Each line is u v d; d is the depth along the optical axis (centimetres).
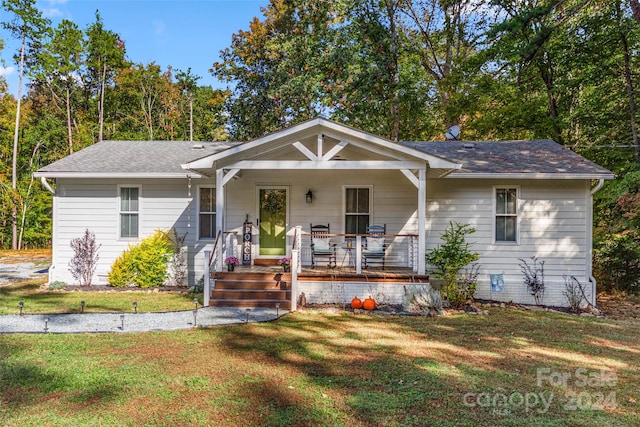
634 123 1371
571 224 1095
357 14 1927
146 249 1170
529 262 1106
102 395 437
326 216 1196
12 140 2731
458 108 1772
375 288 962
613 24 1373
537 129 1691
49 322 754
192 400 429
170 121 3312
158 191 1219
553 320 863
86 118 2983
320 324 777
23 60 2538
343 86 1869
